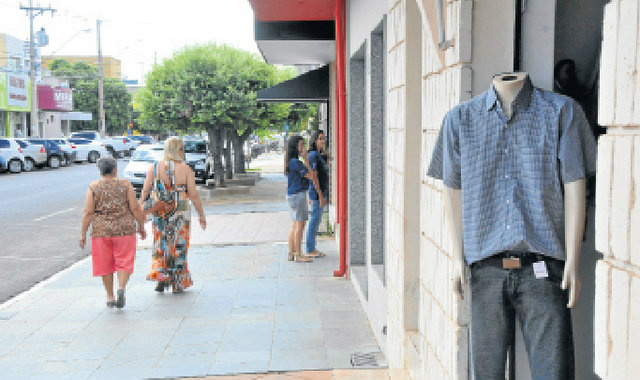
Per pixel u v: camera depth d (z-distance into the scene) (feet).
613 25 5.40
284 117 84.99
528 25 9.25
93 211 23.00
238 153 93.35
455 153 8.44
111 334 20.34
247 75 70.49
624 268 5.30
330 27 37.58
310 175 31.17
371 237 21.08
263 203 61.21
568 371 7.98
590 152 7.80
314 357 17.66
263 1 30.83
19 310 23.48
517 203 7.89
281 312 22.41
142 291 26.04
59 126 214.28
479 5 9.39
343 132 27.27
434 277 11.25
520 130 7.93
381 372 16.38
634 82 5.10
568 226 7.69
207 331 20.39
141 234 23.95
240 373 16.55
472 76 9.46
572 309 9.30
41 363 17.78
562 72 9.53
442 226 10.57
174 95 70.13
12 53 192.85
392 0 15.98
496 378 8.39
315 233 32.17
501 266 7.97
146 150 73.41
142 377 16.43
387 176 17.13
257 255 33.53
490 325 8.21
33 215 54.85
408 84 14.11
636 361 5.09
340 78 27.04
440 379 10.80
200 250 35.37
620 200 5.32
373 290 20.08
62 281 28.45
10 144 113.19
